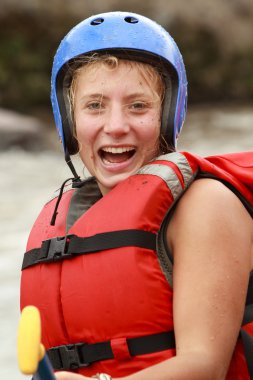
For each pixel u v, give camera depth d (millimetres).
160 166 4121
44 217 4539
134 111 4148
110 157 4230
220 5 38812
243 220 3936
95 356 3988
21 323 3027
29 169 22594
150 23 4258
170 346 3893
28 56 35062
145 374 3609
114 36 4156
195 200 3957
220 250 3816
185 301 3760
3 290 11492
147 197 4043
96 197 4535
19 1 35219
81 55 4211
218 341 3701
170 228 3994
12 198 18531
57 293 4145
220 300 3744
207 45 37875
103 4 36719
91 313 4000
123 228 4023
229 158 4250
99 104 4160
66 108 4406
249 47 38375
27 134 26312
